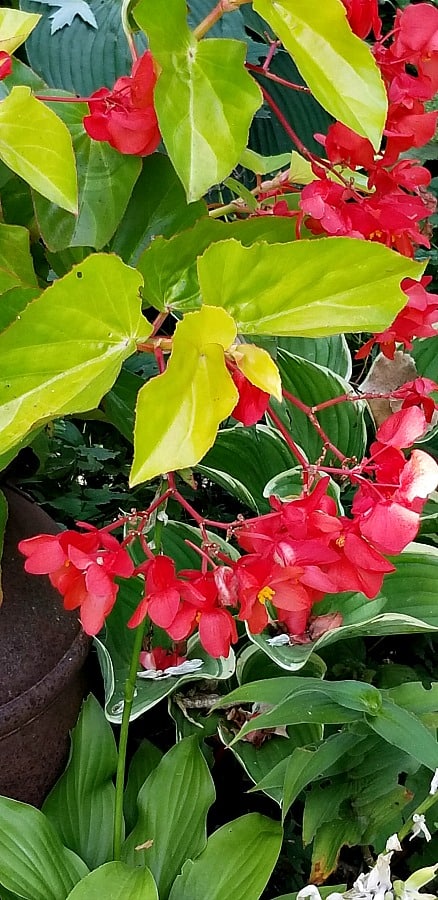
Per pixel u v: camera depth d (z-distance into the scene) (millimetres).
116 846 714
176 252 465
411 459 479
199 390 384
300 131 1146
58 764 797
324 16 393
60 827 761
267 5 398
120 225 550
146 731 1003
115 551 488
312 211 472
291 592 494
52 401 406
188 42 416
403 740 602
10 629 671
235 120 413
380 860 603
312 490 511
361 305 422
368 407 988
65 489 1167
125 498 1136
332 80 401
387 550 475
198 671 826
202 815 762
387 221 481
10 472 761
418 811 659
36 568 487
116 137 474
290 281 413
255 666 905
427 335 534
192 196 407
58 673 689
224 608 518
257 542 498
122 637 884
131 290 404
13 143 447
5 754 696
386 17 1438
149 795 768
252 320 434
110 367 419
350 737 680
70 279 381
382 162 503
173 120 405
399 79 476
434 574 833
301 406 549
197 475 1248
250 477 1022
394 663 1021
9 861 687
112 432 1296
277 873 878
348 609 840
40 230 496
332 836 731
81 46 608
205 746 886
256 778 801
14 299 464
